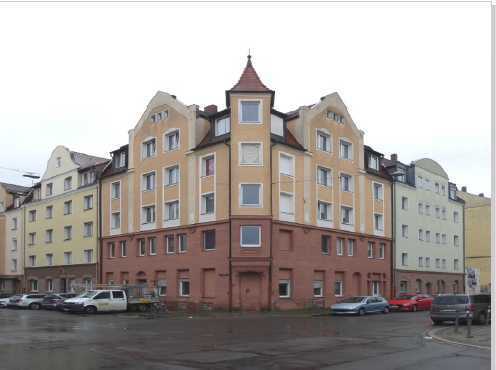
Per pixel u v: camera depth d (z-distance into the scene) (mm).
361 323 28141
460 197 71312
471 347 17469
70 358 14656
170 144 44125
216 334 21625
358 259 46219
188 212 41312
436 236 58906
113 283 48000
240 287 37531
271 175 38500
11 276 63062
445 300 26938
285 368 13172
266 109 39000
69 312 37938
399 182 53219
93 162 56906
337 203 44562
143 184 46062
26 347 17078
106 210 49781
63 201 56219
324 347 17312
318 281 41875
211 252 39000
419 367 13219
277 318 32250
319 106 43812
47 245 58125
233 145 38469
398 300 42344
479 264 67625
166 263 42656
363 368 13117
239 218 37750
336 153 45094
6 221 65812
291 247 39719
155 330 23500
